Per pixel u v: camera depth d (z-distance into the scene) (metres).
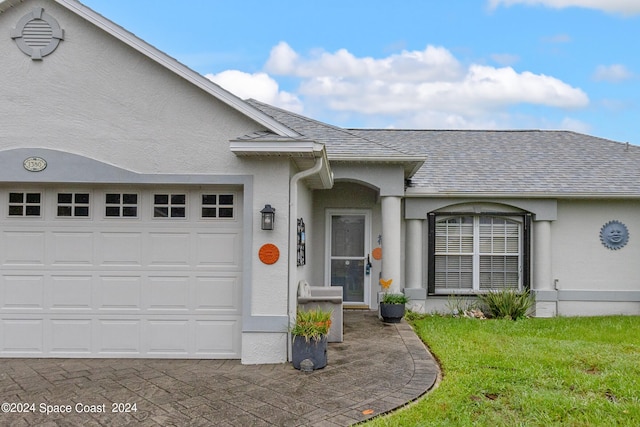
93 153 6.38
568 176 11.82
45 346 6.55
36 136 6.37
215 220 6.62
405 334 8.30
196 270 6.59
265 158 6.39
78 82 6.40
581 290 11.30
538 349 7.20
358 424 4.33
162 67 6.41
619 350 7.21
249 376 5.74
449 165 12.46
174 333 6.57
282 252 6.34
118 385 5.41
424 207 11.23
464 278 11.45
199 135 6.41
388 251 10.28
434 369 6.06
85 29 6.41
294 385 5.41
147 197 6.63
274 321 6.29
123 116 6.40
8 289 6.57
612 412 4.72
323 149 6.32
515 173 11.98
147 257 6.60
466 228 11.49
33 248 6.59
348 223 11.81
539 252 11.19
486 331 8.87
